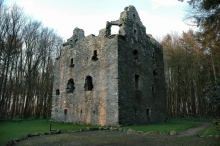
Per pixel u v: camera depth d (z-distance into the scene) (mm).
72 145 8914
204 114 31703
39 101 32062
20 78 32344
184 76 34250
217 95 9109
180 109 34625
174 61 34125
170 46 35344
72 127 16281
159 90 23391
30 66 30766
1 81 24375
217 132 12336
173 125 17656
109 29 20422
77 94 21266
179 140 9852
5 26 24672
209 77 30953
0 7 24656
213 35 12969
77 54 22938
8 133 12844
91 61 20641
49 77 35125
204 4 9773
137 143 9258
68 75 23406
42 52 33156
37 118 29953
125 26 19969
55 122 22219
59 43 37938
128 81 18625
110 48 18984
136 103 19000
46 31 35531
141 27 22625
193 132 13156
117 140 10102
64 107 22594
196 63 33156
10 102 31672
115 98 17094
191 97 33406
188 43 33750
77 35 25656
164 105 23688
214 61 25328
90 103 19359
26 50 31250
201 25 10961
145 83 21094
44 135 12023
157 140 10023
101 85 18750
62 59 25266
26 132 13102
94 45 20891
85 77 20812
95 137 11141
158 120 21797
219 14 10039
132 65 19703
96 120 18219
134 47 20609
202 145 8414
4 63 24750
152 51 23797
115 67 17906
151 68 22797
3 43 24359
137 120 18531
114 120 16641
